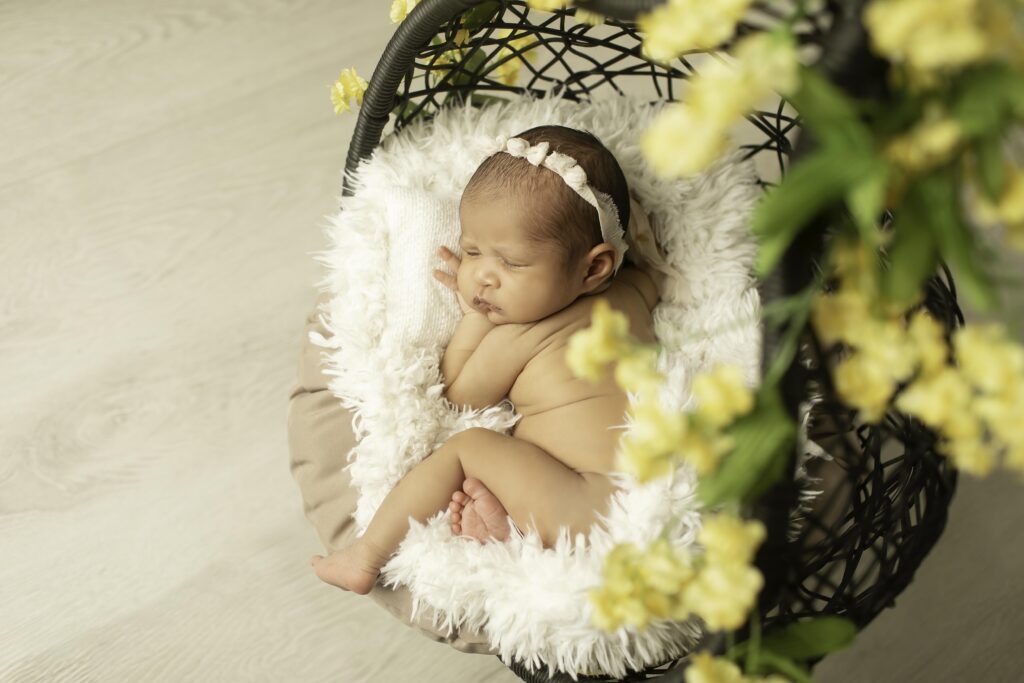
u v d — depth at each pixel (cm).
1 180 167
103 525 141
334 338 117
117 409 149
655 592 63
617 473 104
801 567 82
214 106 176
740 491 58
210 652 133
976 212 54
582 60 175
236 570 138
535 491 106
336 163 171
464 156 125
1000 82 47
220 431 148
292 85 178
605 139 124
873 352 56
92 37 183
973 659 131
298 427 118
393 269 120
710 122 49
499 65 121
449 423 117
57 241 162
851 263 57
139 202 166
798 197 51
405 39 102
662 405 104
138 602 136
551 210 109
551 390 113
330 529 113
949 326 92
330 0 188
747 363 114
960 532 139
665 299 124
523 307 113
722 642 74
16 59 180
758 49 49
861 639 133
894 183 52
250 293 159
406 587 108
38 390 150
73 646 133
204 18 185
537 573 98
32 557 138
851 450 91
